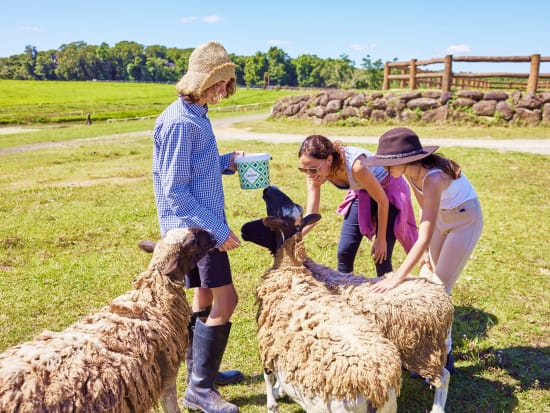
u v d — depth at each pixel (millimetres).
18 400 2570
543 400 4051
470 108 22766
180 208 3510
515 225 8469
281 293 3615
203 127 3576
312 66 183500
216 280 3734
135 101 74438
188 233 3410
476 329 5133
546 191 10805
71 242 7953
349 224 4844
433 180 3832
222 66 3506
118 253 7434
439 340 3639
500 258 7004
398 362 3072
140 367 3076
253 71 185875
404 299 3635
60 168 15469
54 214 9633
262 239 4039
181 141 3447
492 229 8266
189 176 3537
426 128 22219
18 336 5039
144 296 3371
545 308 5559
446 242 4312
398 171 3984
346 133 22609
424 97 24062
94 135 27312
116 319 3180
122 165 15758
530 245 7527
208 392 3887
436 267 4363
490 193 10641
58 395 2662
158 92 94812
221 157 4121
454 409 3971
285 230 3820
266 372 3746
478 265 6750
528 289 6035
